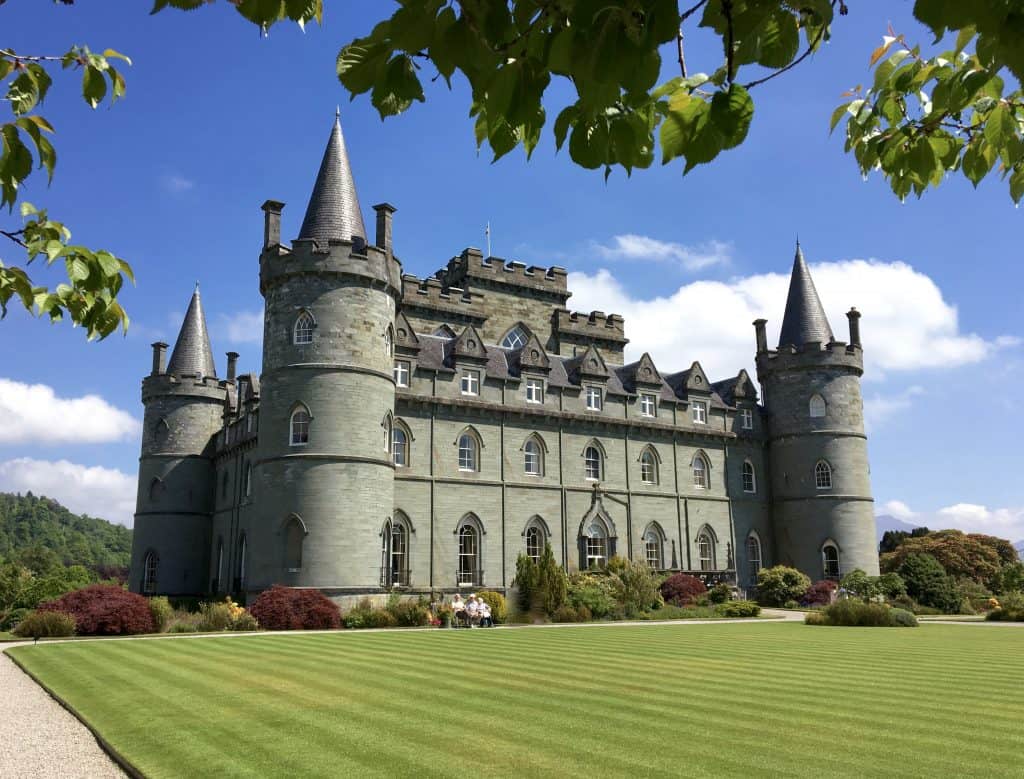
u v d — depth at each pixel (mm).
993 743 9914
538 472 44531
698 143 3689
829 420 51625
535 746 9766
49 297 5105
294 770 8898
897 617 31891
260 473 36125
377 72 3502
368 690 13930
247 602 35531
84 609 28094
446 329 47406
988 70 4418
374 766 8977
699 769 8742
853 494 50844
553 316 51688
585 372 47094
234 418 50062
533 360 45312
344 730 10719
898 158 5285
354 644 23016
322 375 36031
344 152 40031
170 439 51000
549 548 37688
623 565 41312
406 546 39531
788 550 51438
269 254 37594
